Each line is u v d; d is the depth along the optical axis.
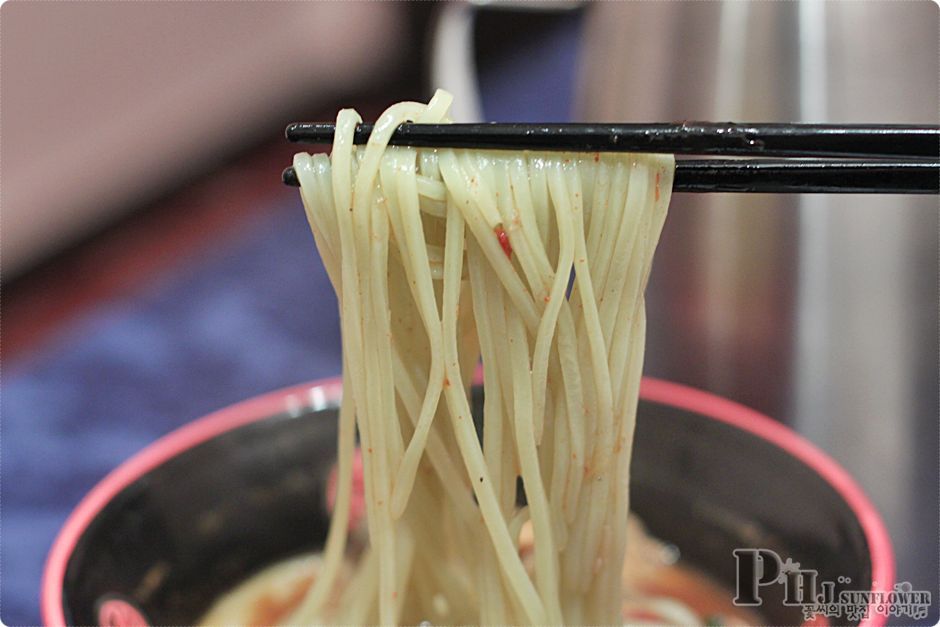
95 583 0.34
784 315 0.41
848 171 0.29
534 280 0.30
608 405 0.31
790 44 0.40
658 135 0.28
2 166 0.77
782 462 0.36
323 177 0.30
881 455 0.42
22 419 0.53
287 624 0.37
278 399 0.39
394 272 0.31
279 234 0.72
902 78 0.40
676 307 0.43
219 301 0.64
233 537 0.38
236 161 0.82
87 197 0.77
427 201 0.30
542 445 0.32
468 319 0.32
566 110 0.80
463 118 0.46
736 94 0.41
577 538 0.32
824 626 0.33
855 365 0.41
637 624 0.38
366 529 0.39
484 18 0.93
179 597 0.37
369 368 0.31
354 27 0.95
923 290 0.41
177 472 0.37
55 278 0.69
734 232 0.41
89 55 0.83
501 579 0.32
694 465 0.38
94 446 0.50
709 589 0.38
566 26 0.95
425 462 0.34
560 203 0.29
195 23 0.91
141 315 0.63
